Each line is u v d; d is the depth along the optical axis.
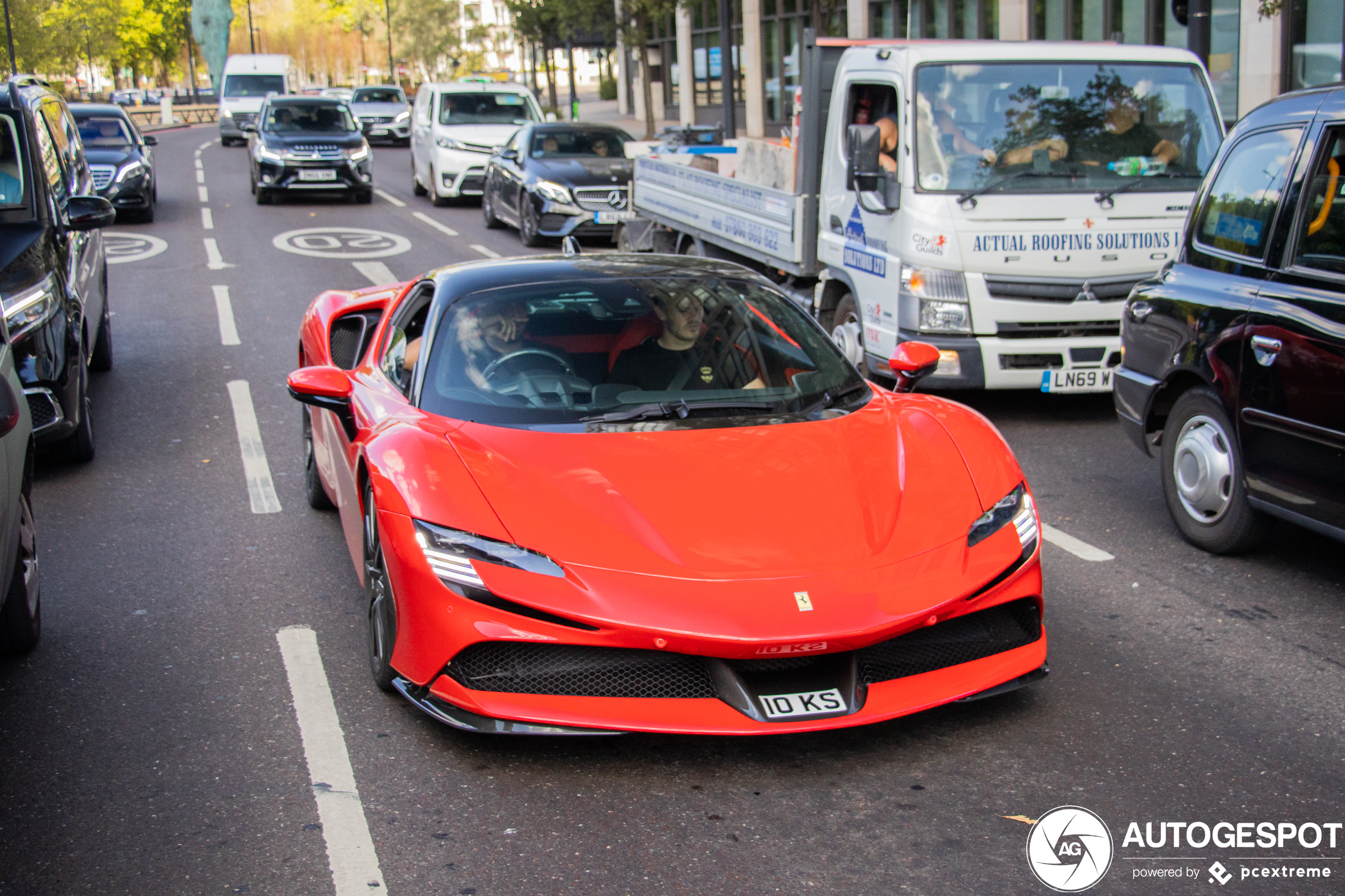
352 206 20.69
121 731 3.57
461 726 3.27
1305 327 4.38
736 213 9.29
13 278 6.22
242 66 39.09
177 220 18.45
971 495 3.61
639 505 3.39
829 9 24.81
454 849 2.92
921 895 2.71
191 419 7.55
